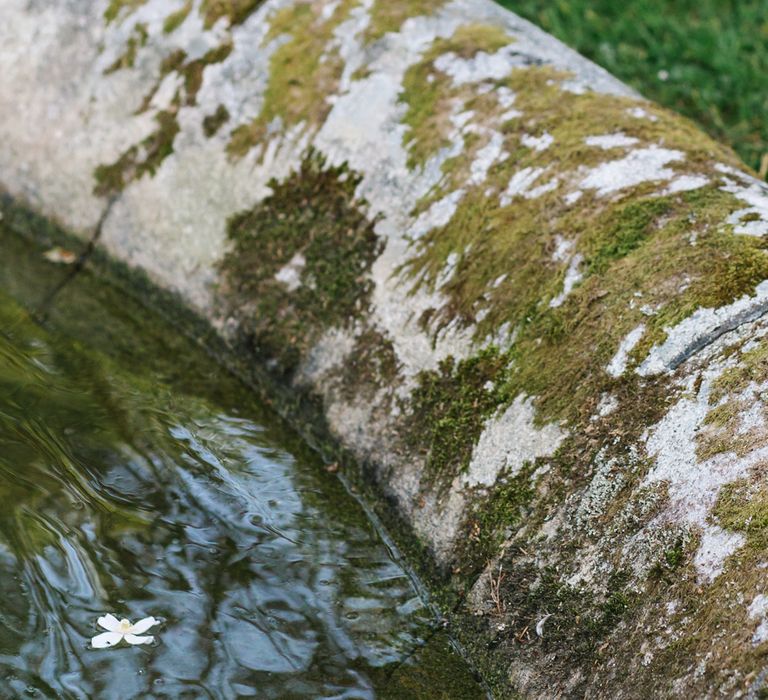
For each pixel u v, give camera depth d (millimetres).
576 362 2219
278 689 2084
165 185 3334
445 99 2902
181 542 2424
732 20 4770
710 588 1729
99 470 2598
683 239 2236
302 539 2510
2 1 3793
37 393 2844
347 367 2773
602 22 4730
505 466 2264
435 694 2125
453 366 2488
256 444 2838
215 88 3307
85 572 2262
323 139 3043
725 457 1846
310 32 3227
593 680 1882
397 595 2377
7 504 2365
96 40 3588
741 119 4188
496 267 2498
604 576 1950
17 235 3682
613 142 2586
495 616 2164
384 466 2594
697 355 2029
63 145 3576
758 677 1566
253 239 3105
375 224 2836
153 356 3152
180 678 2064
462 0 3236
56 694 1978
